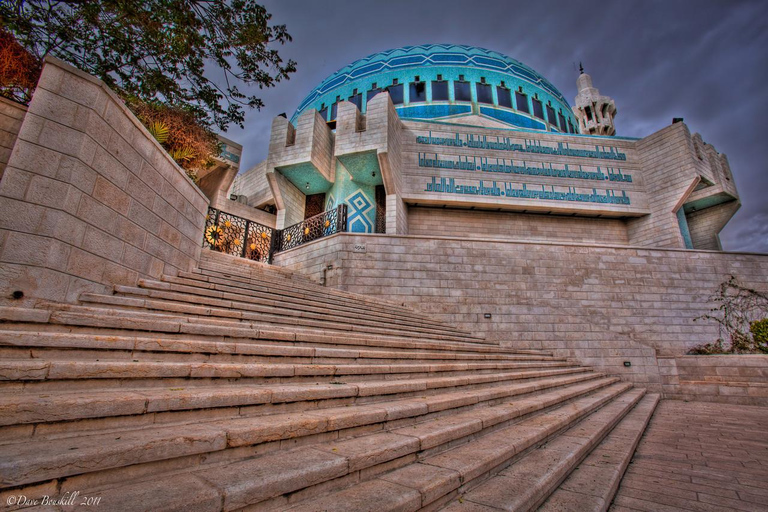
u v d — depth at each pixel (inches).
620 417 273.4
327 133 799.7
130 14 255.6
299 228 632.4
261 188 1013.2
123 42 276.8
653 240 754.2
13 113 239.0
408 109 1125.1
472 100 1132.5
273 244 649.6
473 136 781.3
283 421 104.9
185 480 75.9
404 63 1236.5
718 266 602.2
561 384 317.4
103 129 202.1
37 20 260.4
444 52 1274.6
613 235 792.9
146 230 243.1
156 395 96.7
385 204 717.3
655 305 572.1
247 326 211.0
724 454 203.6
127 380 109.4
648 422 299.1
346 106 721.6
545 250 576.4
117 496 66.6
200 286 268.2
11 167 162.6
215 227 547.2
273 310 262.8
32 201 165.6
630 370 506.0
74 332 137.3
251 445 95.3
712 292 586.6
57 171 175.2
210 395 105.5
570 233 783.7
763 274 602.9
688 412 367.2
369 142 674.8
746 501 135.9
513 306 542.0
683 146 744.3
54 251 169.2
